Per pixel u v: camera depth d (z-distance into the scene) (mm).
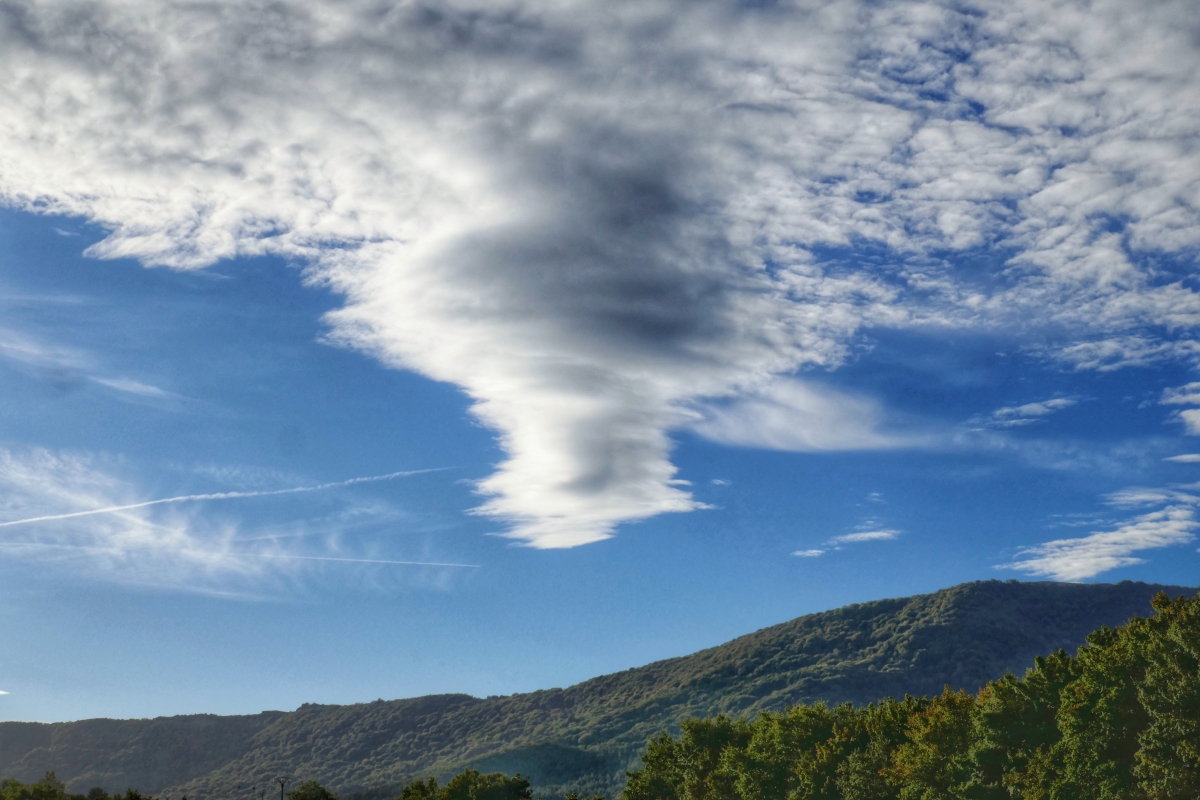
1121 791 60969
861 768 89625
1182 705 57531
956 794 77562
